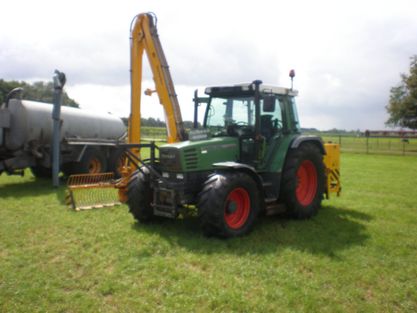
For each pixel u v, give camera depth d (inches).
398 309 144.5
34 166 429.4
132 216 274.8
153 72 324.5
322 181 287.3
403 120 1395.2
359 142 1389.0
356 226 254.7
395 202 342.3
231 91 266.1
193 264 183.2
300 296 150.4
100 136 505.0
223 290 153.9
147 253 197.3
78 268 179.0
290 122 287.0
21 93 415.5
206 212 212.2
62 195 356.5
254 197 232.5
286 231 239.5
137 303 144.6
